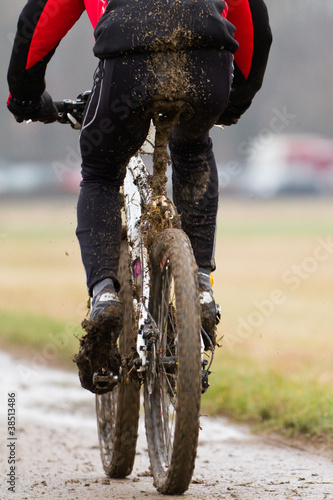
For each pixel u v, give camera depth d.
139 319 10.07
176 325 9.48
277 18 156.75
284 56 156.62
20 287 47.22
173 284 9.69
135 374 10.12
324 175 164.88
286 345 25.86
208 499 10.33
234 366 22.06
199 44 9.48
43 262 65.31
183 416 9.18
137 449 14.94
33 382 22.58
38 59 10.45
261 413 17.28
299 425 16.00
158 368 9.98
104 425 12.55
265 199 159.25
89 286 10.25
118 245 10.32
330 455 14.16
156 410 10.80
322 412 16.28
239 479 11.99
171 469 9.65
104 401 12.57
